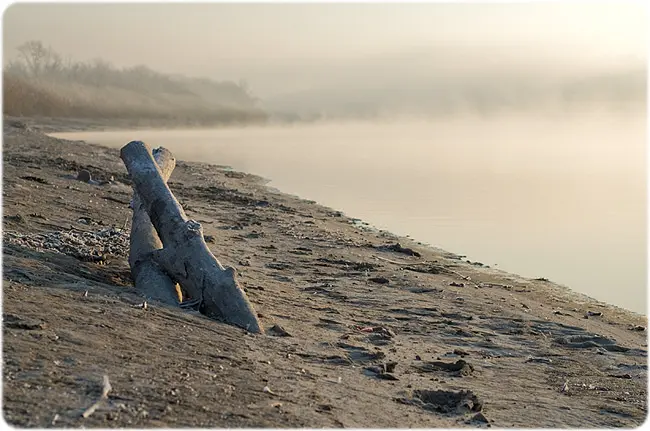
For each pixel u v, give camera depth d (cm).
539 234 1973
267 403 684
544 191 2878
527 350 1018
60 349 714
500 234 1969
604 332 1138
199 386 693
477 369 915
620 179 3303
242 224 1841
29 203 1547
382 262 1521
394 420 703
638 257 1712
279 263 1418
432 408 761
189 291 980
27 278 924
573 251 1773
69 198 1727
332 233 1823
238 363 783
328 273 1369
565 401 828
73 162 2614
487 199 2638
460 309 1195
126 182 2302
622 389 884
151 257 1026
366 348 933
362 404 733
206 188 2516
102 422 585
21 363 666
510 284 1437
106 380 640
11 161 2355
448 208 2397
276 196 2514
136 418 602
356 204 2441
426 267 1518
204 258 980
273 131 8812
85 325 794
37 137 3897
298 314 1057
